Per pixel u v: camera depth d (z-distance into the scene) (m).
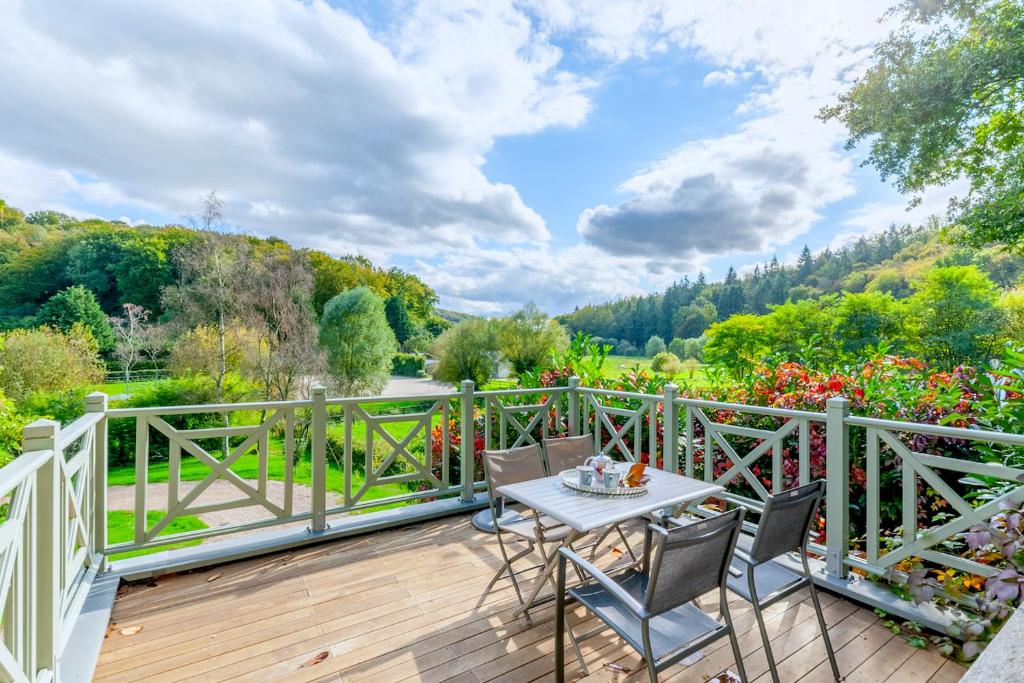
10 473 1.36
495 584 2.83
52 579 1.74
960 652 2.14
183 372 15.83
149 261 20.03
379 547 3.33
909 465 2.46
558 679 1.91
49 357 15.58
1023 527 2.04
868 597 2.50
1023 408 2.62
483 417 5.72
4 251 20.06
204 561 2.96
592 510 2.08
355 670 2.07
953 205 9.85
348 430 3.58
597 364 5.95
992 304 13.48
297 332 17.58
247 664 2.10
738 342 18.69
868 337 15.28
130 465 11.81
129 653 2.17
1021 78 8.29
